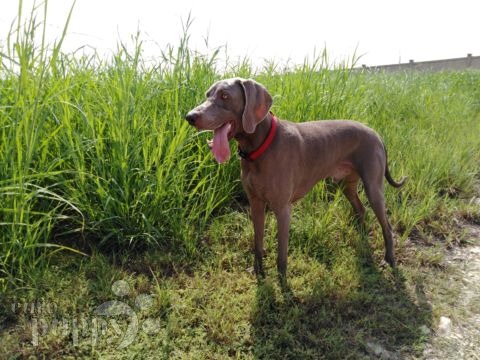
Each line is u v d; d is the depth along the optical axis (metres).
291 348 1.25
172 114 1.85
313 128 1.63
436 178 2.42
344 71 2.57
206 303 1.41
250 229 1.82
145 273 1.55
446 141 2.99
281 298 1.43
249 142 1.42
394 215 2.02
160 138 1.64
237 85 1.37
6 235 1.36
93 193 1.63
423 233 1.95
